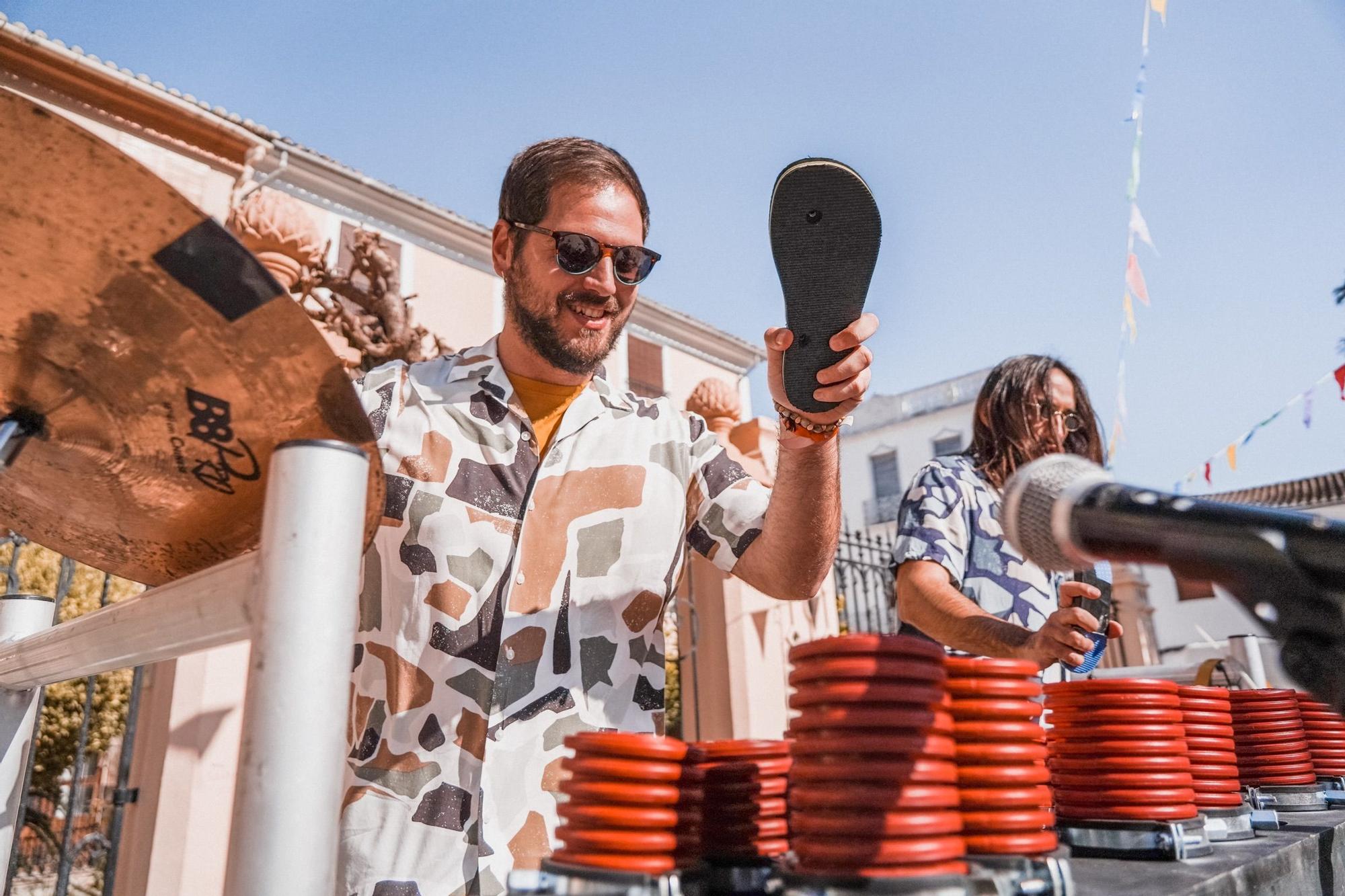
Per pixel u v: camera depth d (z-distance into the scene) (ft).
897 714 2.05
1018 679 2.45
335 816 1.98
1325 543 1.65
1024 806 2.28
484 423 4.57
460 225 47.26
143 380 2.48
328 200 42.50
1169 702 3.06
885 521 99.04
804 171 3.03
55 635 3.49
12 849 4.13
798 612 19.44
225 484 2.74
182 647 2.58
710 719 17.61
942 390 101.45
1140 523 1.88
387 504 4.38
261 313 2.14
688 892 2.08
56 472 3.09
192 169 20.59
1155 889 2.34
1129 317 12.67
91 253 2.16
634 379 58.34
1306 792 4.25
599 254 4.61
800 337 3.24
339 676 2.02
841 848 1.96
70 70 19.83
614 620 4.41
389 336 13.85
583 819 2.19
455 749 3.94
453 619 4.15
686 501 4.96
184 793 10.95
